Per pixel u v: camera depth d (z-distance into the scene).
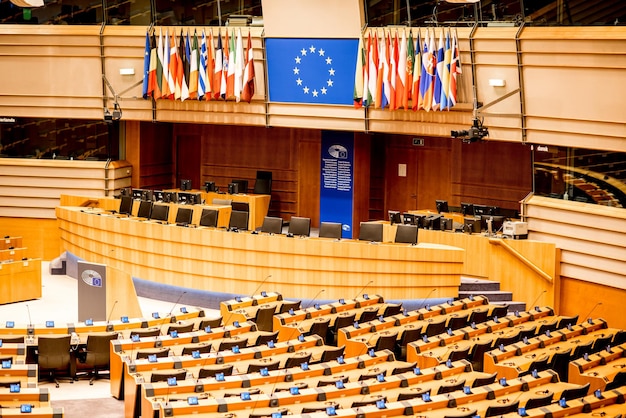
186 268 20.14
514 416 12.50
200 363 14.09
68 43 23.86
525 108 19.94
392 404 12.50
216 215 20.59
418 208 24.86
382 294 19.11
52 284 22.05
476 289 19.84
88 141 25.05
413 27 21.05
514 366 15.13
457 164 24.14
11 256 21.09
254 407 12.38
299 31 22.03
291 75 22.66
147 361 13.82
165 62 22.95
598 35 18.12
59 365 15.05
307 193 26.09
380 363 14.84
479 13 20.30
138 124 25.61
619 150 18.47
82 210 22.31
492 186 23.64
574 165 19.72
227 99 23.33
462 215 22.06
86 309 17.94
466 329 16.94
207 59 22.72
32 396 12.24
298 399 12.68
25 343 15.02
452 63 20.38
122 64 23.92
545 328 17.41
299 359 14.37
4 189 24.91
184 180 24.86
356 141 24.28
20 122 24.95
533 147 20.41
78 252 22.25
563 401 12.98
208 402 12.22
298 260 19.28
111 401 14.44
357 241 19.52
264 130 26.42
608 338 16.97
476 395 13.23
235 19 23.05
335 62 22.06
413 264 19.02
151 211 21.27
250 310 17.47
